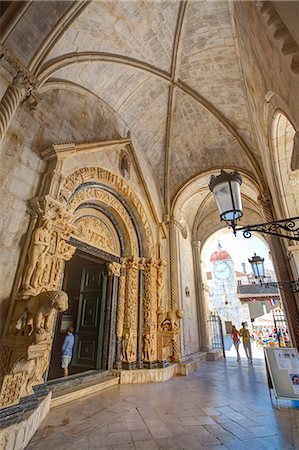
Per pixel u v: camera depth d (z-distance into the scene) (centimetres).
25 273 382
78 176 566
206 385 637
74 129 594
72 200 573
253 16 310
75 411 432
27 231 416
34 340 317
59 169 484
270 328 2395
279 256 709
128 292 764
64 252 497
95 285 760
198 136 993
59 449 300
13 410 315
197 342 1185
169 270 960
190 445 309
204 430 354
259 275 766
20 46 381
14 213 401
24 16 362
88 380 585
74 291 902
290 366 493
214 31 638
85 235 660
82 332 730
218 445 308
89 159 631
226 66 722
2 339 341
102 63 637
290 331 632
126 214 818
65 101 582
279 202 568
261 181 877
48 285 431
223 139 970
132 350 717
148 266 835
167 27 648
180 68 775
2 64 357
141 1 548
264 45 299
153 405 469
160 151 1044
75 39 519
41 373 409
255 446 304
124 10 548
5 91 363
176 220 1053
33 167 456
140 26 609
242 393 556
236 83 754
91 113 678
